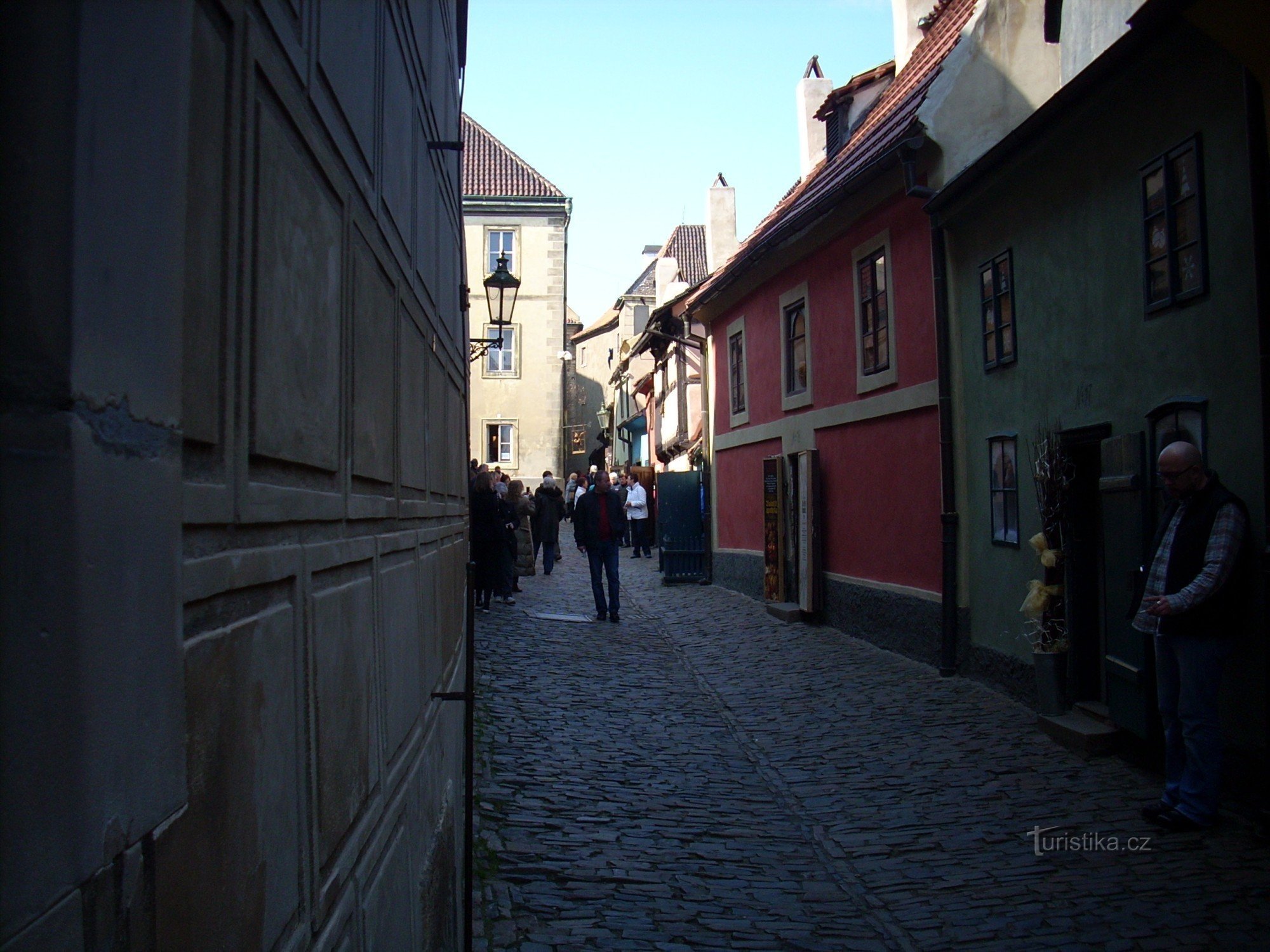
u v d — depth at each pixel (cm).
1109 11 822
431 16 405
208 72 119
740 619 1485
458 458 573
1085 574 772
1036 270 830
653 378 3080
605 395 5981
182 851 107
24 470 76
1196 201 604
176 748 103
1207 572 516
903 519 1139
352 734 206
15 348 75
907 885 491
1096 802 590
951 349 1011
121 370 90
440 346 439
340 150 199
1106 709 733
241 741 130
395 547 274
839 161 1565
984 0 1010
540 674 1022
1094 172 729
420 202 360
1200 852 504
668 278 3978
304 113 168
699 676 1052
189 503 111
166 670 100
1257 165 529
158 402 99
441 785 391
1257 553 546
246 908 131
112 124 88
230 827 125
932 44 1438
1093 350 736
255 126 139
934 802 613
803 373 1480
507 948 417
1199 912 436
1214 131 585
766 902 474
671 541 2042
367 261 233
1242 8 491
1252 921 425
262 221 142
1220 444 583
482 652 1133
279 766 149
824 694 941
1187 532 533
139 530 94
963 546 993
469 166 3919
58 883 80
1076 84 671
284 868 151
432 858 337
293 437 158
